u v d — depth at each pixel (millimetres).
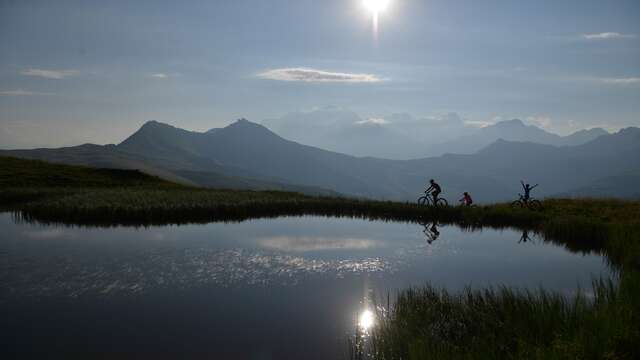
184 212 42312
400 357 11883
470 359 10570
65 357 12727
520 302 14742
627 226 29391
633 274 17234
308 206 48469
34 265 22609
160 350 13180
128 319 15625
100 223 38156
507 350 11234
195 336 14195
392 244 29531
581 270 22641
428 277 21359
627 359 10039
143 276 20906
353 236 32625
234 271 22078
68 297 17859
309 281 20531
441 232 34969
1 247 27062
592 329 11703
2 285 19281
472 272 22281
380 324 14484
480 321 13953
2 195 52562
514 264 24016
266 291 19000
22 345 13484
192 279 20594
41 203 43188
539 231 35000
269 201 48344
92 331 14578
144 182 78938
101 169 86562
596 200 46781
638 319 12000
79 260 23766
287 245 28750
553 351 10203
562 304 14289
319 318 15789
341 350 13266
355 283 20250
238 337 14180
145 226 36875
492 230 36125
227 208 44406
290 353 12984
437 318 14391
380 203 48594
